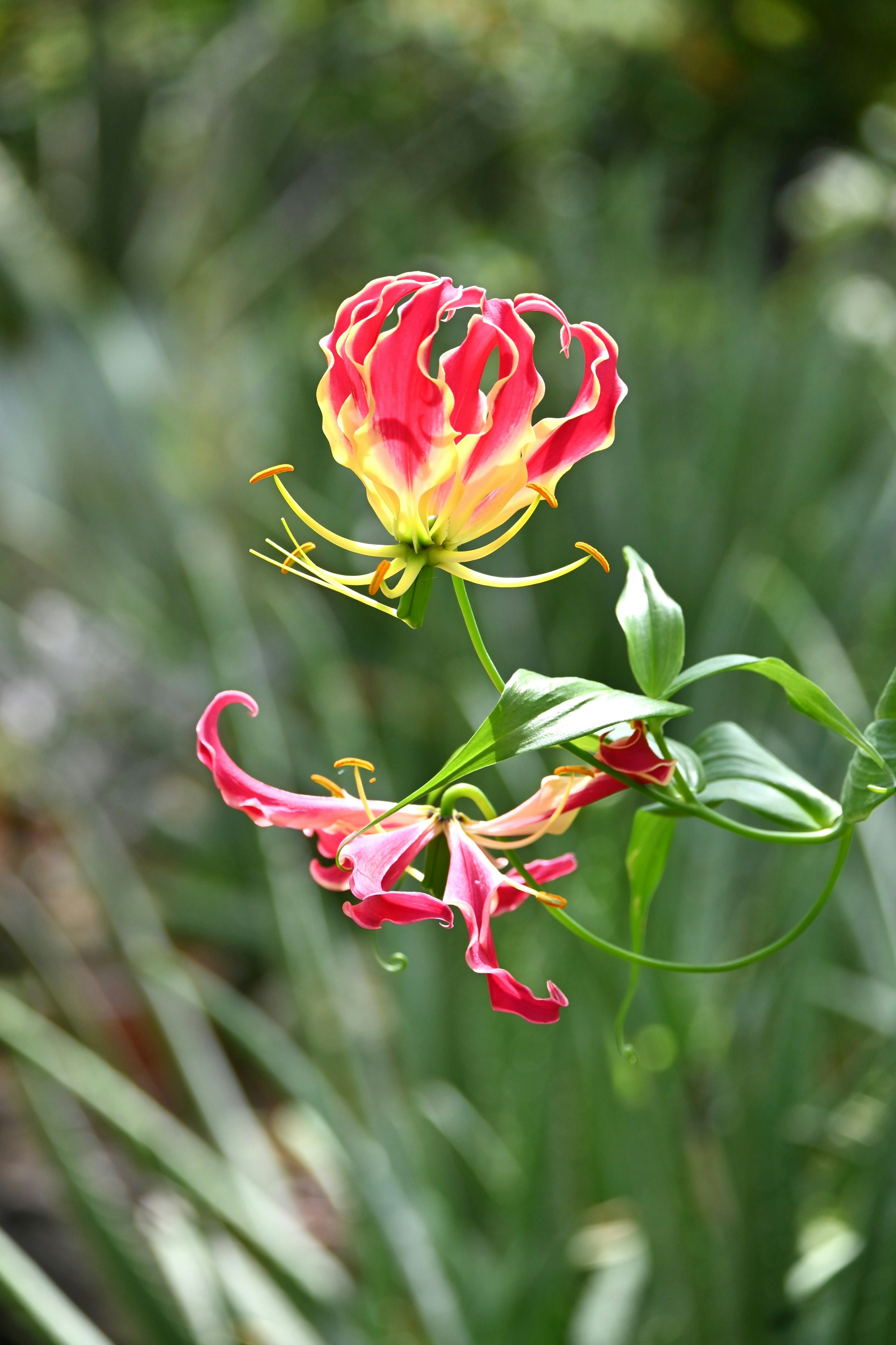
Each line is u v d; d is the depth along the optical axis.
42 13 4.73
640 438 2.46
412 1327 1.32
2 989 1.77
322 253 4.37
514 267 3.73
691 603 2.38
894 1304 1.14
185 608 2.58
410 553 0.89
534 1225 1.26
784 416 2.54
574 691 0.87
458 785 0.91
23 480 2.96
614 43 5.37
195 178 4.73
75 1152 1.35
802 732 2.04
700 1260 1.15
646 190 2.84
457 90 5.20
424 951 1.63
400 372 0.88
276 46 5.02
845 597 2.33
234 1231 1.34
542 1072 1.37
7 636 2.41
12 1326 1.43
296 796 0.92
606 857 1.35
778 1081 1.19
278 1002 2.16
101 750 2.31
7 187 4.39
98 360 3.01
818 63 5.25
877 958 1.76
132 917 1.69
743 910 1.86
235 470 2.94
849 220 4.45
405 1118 1.46
